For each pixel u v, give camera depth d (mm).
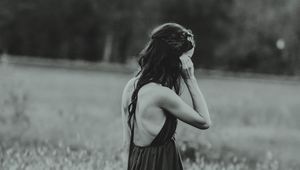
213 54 80562
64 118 16766
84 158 8516
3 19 72312
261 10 83188
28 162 8383
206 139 13125
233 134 16703
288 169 12500
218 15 80750
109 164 8188
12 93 15875
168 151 4793
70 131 14414
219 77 57500
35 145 12242
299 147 15992
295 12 81938
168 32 4785
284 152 14984
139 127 4777
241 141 15680
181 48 4777
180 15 80625
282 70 79500
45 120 16359
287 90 44719
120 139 13461
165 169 4746
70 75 43844
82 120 16797
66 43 76688
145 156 4762
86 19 76875
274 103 30312
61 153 9781
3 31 72688
